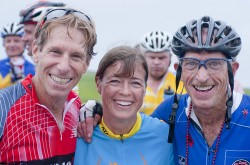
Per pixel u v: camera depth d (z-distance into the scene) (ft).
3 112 8.12
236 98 9.55
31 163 8.32
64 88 8.36
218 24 9.19
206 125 9.49
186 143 9.72
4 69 20.85
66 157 8.97
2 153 8.16
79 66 8.35
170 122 9.80
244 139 9.23
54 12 8.50
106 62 9.06
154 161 9.57
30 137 8.32
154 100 18.86
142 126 9.76
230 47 8.96
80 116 9.59
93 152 9.40
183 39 9.16
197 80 8.95
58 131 8.77
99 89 9.48
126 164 9.37
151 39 18.98
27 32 15.46
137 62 9.05
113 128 9.46
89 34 8.41
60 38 8.16
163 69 18.89
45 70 8.30
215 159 9.35
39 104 8.40
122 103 9.16
